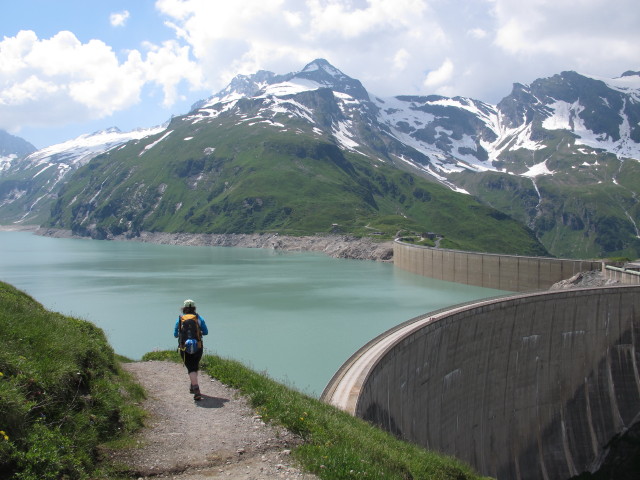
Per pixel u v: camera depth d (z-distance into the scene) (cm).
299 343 9125
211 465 1658
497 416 7050
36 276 18200
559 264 13738
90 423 1716
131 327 10206
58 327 2283
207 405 2192
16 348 1788
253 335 9669
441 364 6175
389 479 1764
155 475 1573
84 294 14175
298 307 12456
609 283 11525
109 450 1661
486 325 6912
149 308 12125
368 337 9569
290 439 1898
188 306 2362
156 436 1834
